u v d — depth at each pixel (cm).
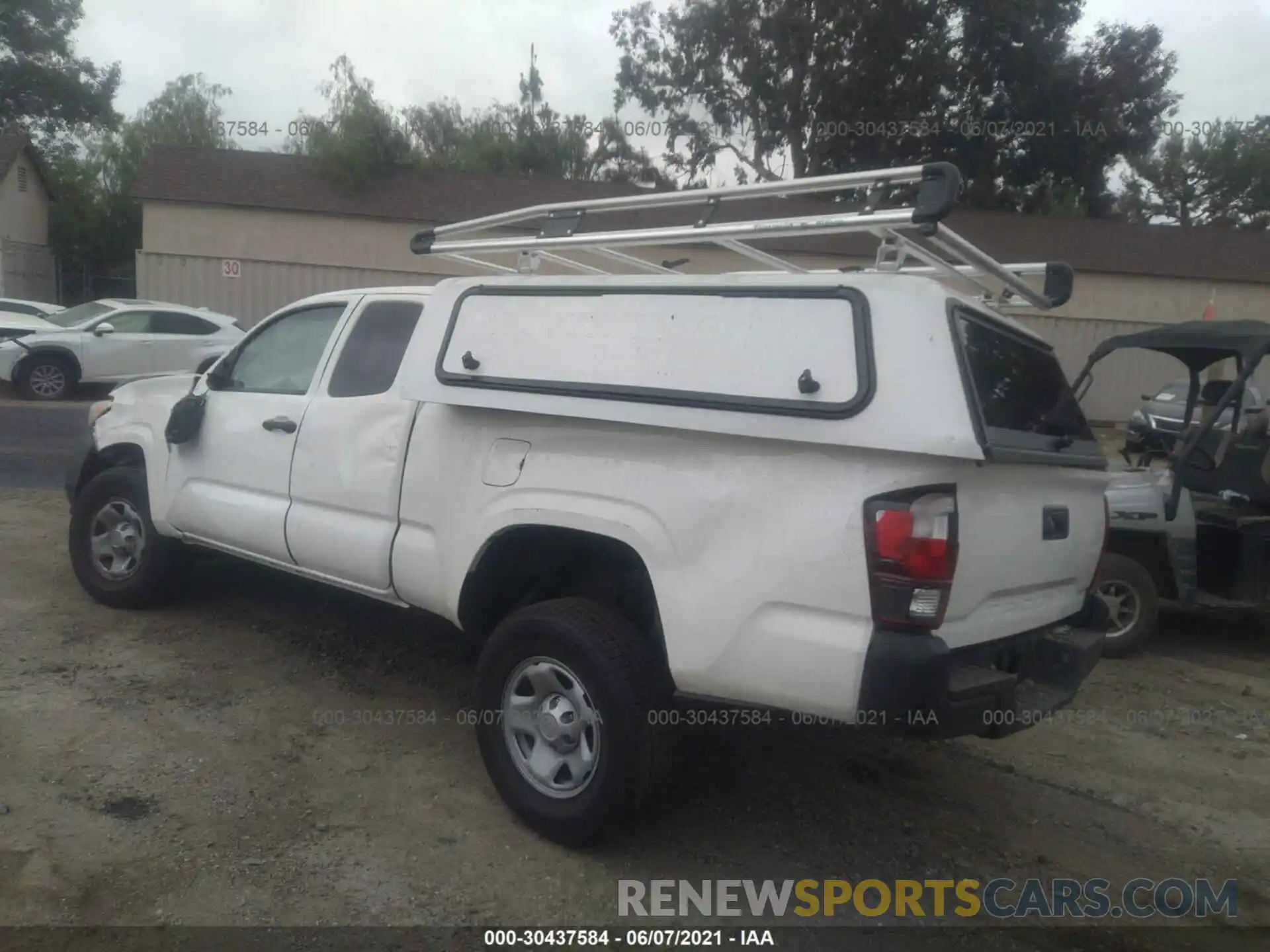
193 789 424
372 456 470
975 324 377
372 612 653
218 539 555
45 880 355
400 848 394
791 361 345
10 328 1692
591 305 396
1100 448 457
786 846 421
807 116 2873
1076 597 443
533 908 364
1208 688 664
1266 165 4481
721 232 371
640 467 375
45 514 853
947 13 2848
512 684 412
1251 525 695
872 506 327
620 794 380
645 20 2958
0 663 531
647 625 414
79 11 3878
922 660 323
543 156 3444
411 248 498
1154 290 2345
